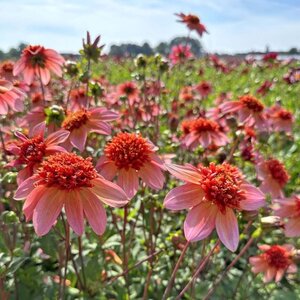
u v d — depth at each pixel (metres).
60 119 0.46
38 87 0.82
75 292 0.46
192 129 0.63
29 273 0.47
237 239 0.29
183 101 1.12
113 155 0.37
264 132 0.63
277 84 1.80
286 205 0.48
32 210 0.29
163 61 0.74
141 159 0.37
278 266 0.52
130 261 0.55
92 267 0.47
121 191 0.30
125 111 0.79
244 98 0.65
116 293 0.52
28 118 0.52
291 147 1.05
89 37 0.53
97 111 0.46
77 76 0.60
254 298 0.57
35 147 0.35
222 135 0.63
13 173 0.38
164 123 0.90
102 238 0.53
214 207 0.30
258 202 0.31
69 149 0.44
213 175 0.31
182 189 0.31
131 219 0.60
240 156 0.64
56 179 0.29
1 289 0.40
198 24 0.91
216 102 1.14
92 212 0.29
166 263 0.57
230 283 0.57
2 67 0.68
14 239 0.43
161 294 0.53
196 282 0.54
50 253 0.44
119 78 1.94
